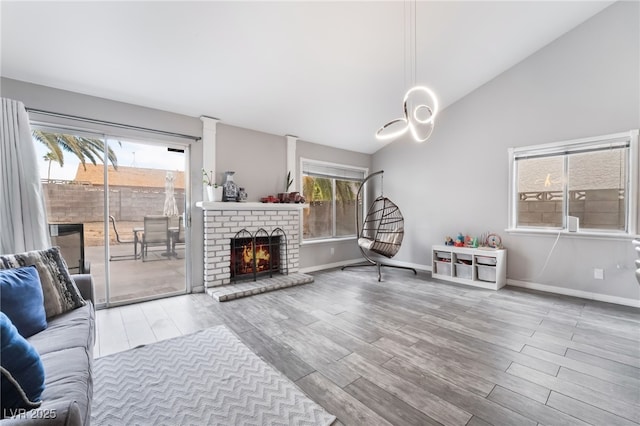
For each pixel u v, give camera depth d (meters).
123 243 3.22
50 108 2.75
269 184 4.42
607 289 3.30
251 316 2.86
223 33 2.59
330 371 1.90
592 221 3.44
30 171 2.50
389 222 5.20
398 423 1.43
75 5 2.10
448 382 1.78
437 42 3.31
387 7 2.72
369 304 3.21
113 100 3.09
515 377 1.83
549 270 3.71
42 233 2.55
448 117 4.68
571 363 1.99
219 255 3.76
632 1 3.12
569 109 3.54
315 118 4.30
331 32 2.85
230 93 3.38
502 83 4.09
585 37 3.41
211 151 3.77
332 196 5.44
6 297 1.44
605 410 1.52
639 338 2.37
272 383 1.76
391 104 4.30
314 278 4.45
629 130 3.15
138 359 2.03
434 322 2.71
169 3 2.24
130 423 1.42
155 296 3.38
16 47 2.32
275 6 2.47
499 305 3.18
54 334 1.50
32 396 0.96
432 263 4.50
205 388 1.71
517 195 4.02
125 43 2.47
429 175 4.96
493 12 3.06
